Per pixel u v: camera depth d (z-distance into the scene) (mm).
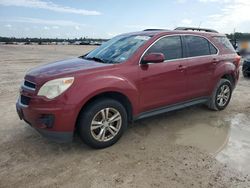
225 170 3250
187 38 4875
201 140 4152
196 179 3059
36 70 3951
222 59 5449
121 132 3990
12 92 7574
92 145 3736
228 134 4410
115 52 4402
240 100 6602
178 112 5559
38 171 3258
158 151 3770
